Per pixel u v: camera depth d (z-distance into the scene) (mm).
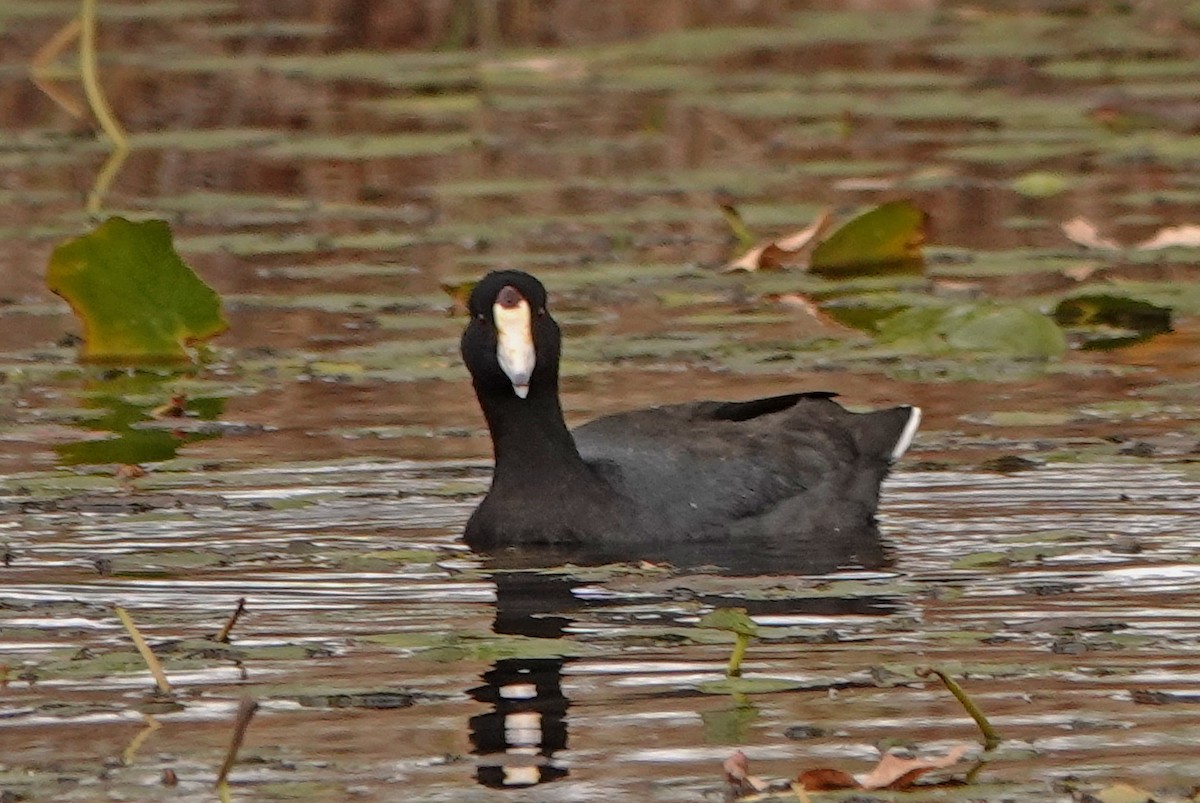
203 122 23078
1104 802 7160
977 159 20438
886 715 8148
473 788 7426
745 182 19844
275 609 9703
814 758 7684
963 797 7266
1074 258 16766
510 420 11070
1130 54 26078
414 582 10195
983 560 10359
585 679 8641
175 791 7430
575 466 11125
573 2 27359
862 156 21531
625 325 15438
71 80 25078
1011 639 9094
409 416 13320
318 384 14188
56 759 7754
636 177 20297
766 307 16016
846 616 9523
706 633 9172
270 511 11414
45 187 20406
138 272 14625
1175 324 15578
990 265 16688
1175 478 11766
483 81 23922
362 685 8578
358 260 17688
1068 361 14422
